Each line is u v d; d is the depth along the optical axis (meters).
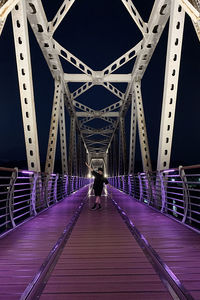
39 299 2.41
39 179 8.33
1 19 5.99
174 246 4.17
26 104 8.03
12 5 6.15
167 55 8.06
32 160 8.10
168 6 9.61
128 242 4.55
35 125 8.21
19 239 4.77
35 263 3.41
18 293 2.53
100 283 2.76
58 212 8.59
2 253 3.88
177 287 2.59
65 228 5.77
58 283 2.77
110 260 3.53
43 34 11.02
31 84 8.13
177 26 7.85
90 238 4.86
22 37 7.93
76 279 2.87
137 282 2.78
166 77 7.99
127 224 6.30
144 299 2.39
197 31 5.95
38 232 5.39
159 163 8.12
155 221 6.62
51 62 13.65
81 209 9.38
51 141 13.42
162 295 2.47
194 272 3.03
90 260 3.54
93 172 9.48
